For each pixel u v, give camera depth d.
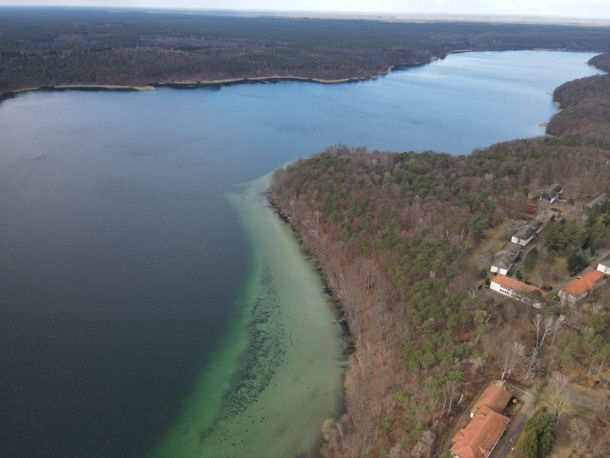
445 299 92.88
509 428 68.94
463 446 64.81
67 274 119.25
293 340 99.69
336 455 72.44
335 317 106.75
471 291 99.31
